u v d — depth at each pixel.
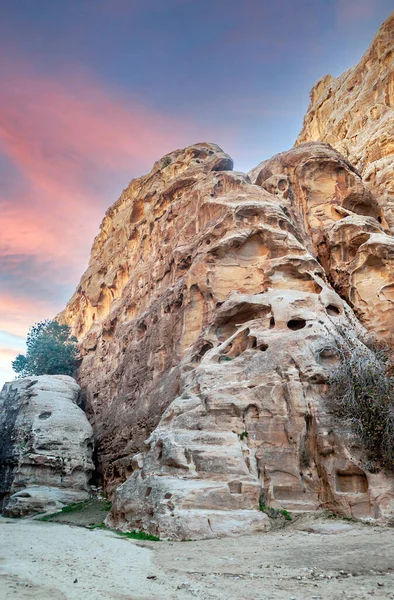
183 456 17.84
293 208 32.38
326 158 33.59
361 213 33.16
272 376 19.69
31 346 52.81
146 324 33.97
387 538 12.73
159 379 28.50
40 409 33.59
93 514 24.59
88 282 53.97
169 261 33.56
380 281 26.52
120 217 55.75
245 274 26.97
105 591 8.30
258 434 18.67
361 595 7.52
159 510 15.88
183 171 44.00
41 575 9.79
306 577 8.97
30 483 29.94
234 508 15.91
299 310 22.45
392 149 47.28
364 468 16.52
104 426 35.34
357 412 17.45
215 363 22.28
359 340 22.08
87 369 46.50
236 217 28.53
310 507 16.98
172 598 7.75
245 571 9.74
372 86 57.72
